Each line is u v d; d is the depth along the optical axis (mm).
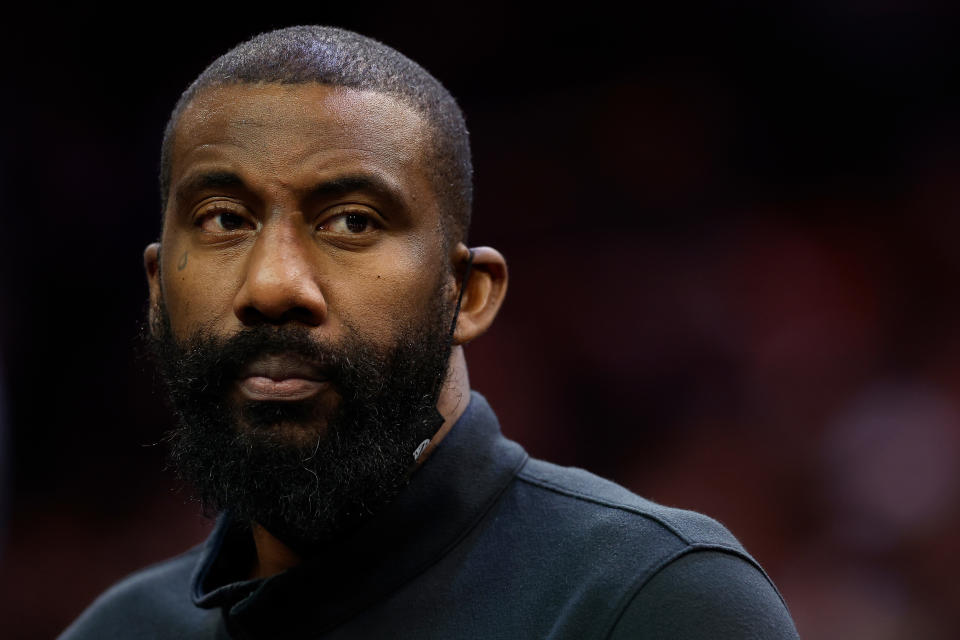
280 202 3795
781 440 16922
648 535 3816
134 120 19391
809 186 19281
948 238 18062
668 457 17422
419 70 4289
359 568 3973
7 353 18281
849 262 18422
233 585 4102
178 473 4199
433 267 4004
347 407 3791
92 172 19188
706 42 19641
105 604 5074
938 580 14461
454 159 4199
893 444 15875
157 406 18844
